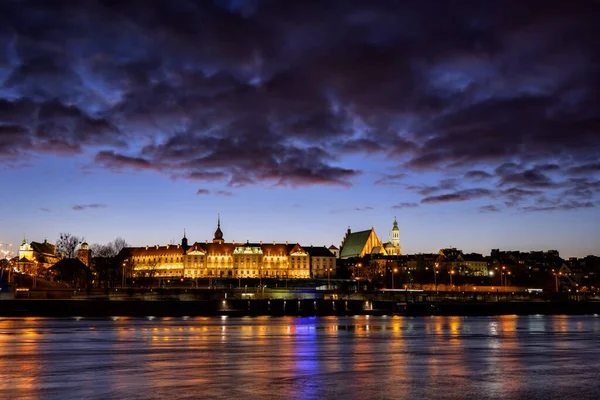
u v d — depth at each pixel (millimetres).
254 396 42969
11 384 48281
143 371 56062
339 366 60031
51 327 122688
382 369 57812
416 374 54469
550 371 57281
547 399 43062
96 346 81562
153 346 81875
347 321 155125
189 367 59094
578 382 50375
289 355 70625
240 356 69375
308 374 53969
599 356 71312
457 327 130250
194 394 43625
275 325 134125
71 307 172875
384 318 175250
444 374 54625
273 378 51344
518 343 89562
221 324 136875
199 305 185125
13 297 188000
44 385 47750
